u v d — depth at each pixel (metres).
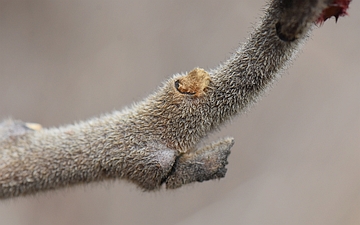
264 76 0.23
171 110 0.23
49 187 0.24
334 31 0.43
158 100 0.23
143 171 0.23
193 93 0.23
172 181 0.23
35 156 0.23
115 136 0.23
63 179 0.24
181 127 0.23
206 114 0.23
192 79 0.23
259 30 0.23
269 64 0.23
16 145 0.24
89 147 0.23
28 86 0.43
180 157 0.23
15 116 0.43
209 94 0.23
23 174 0.23
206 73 0.23
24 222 0.40
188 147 0.23
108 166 0.23
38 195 0.24
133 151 0.23
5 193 0.23
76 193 0.41
